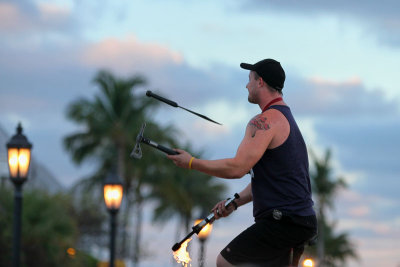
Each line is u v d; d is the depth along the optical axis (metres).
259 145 6.78
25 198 50.09
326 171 76.12
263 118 6.91
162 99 7.41
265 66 7.13
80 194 80.12
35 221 49.47
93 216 79.50
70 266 53.91
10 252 48.78
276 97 7.13
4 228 48.59
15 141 22.08
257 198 7.02
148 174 84.69
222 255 7.12
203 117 7.42
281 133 6.88
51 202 51.38
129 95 78.44
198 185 97.19
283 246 6.96
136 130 78.38
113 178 29.06
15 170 21.67
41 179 100.25
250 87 7.21
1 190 49.91
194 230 7.64
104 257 80.50
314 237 7.08
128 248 88.75
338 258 88.56
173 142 80.31
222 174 6.78
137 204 92.00
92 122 77.19
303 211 6.91
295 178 6.89
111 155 79.00
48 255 50.22
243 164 6.75
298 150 6.94
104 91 78.50
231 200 7.66
